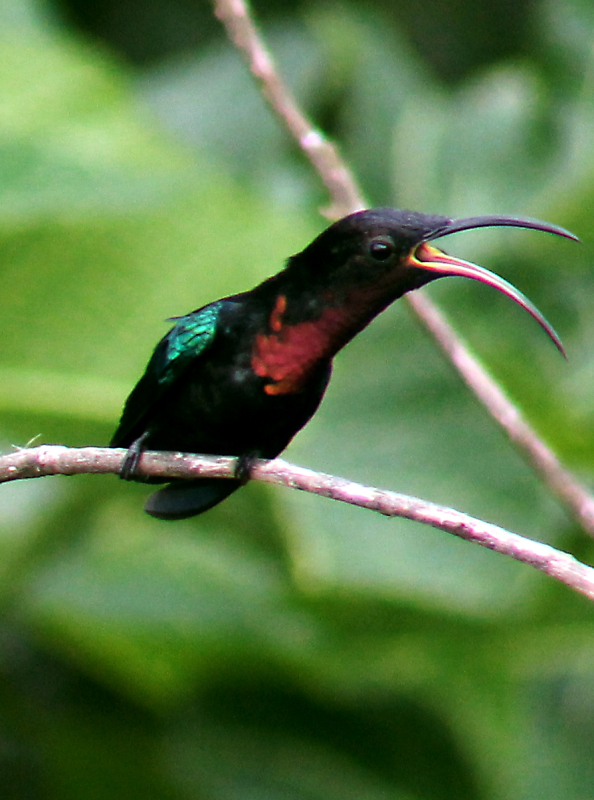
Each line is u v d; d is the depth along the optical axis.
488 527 6.00
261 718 10.88
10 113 10.21
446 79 16.62
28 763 11.08
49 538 10.47
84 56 11.10
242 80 13.91
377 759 10.64
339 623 9.48
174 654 10.20
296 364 7.05
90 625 9.95
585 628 9.18
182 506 7.54
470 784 10.45
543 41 13.78
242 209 9.68
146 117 10.62
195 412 7.29
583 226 11.66
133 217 9.49
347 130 13.87
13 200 9.51
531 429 7.97
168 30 16.06
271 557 10.24
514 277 11.93
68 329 9.10
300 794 10.50
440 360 10.35
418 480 9.86
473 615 9.09
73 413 8.88
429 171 13.53
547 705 10.92
